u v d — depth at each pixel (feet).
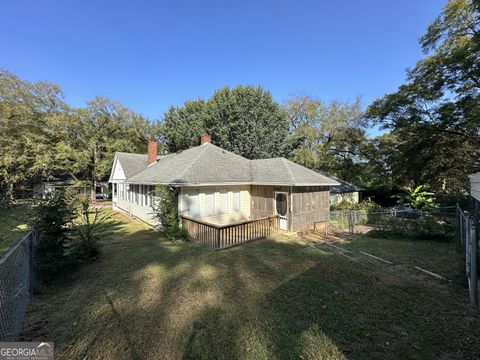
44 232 21.75
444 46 50.52
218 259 28.50
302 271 24.13
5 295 12.63
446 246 33.50
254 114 94.68
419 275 23.04
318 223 49.14
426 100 56.08
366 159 91.30
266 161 57.82
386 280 21.70
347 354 12.09
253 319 15.39
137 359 12.00
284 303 17.48
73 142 94.32
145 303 17.72
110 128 103.91
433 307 16.71
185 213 43.57
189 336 13.74
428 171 67.72
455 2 45.83
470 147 58.59
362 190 86.94
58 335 13.93
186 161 54.19
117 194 80.07
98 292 19.66
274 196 48.42
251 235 39.58
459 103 51.88
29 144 75.97
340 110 90.94
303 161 92.02
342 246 34.78
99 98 99.91
